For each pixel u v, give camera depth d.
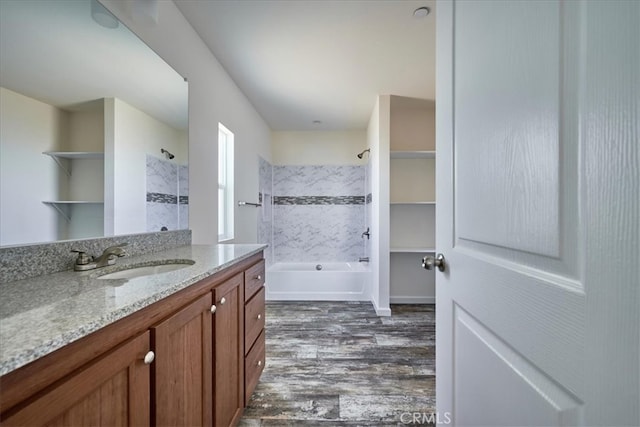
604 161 0.40
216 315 1.18
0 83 0.90
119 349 0.67
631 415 0.36
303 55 2.29
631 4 0.36
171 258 1.35
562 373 0.46
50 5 1.07
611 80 0.39
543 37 0.50
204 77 2.10
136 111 1.45
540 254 0.51
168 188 1.69
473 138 0.75
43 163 1.02
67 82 1.12
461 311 0.82
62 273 1.01
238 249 1.66
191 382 0.99
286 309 3.34
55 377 0.53
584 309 0.42
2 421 0.46
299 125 4.14
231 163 2.72
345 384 1.85
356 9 1.79
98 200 1.25
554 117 0.48
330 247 4.41
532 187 0.53
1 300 0.71
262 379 1.90
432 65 2.47
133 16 1.41
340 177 4.41
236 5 1.74
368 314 3.18
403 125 3.56
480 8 0.71
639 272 0.35
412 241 3.60
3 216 0.89
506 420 0.61
